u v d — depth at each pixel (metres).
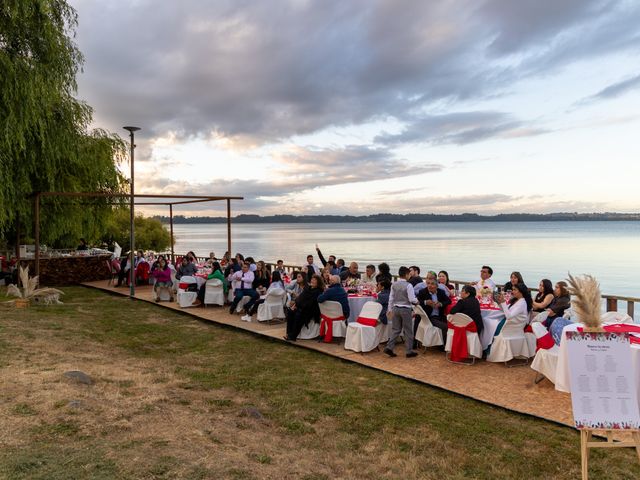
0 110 12.52
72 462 3.57
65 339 8.20
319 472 3.96
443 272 9.95
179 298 12.83
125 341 8.85
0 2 12.27
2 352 6.73
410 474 4.12
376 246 82.25
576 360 3.81
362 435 4.93
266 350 8.52
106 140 18.81
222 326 10.60
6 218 14.28
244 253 67.62
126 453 3.81
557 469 4.28
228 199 17.72
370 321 8.36
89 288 17.47
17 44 13.19
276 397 5.97
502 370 7.18
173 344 8.88
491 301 8.45
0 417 4.32
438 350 8.36
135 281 17.44
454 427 5.16
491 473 4.19
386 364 7.54
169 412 4.97
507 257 55.00
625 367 3.75
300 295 9.11
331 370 7.29
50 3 13.58
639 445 3.73
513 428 5.15
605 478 4.12
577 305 3.99
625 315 6.68
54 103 14.62
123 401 5.13
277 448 4.40
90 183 18.11
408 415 5.49
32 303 12.52
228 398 5.80
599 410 3.73
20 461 3.52
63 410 4.58
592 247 70.62
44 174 15.46
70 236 20.62
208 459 3.88
